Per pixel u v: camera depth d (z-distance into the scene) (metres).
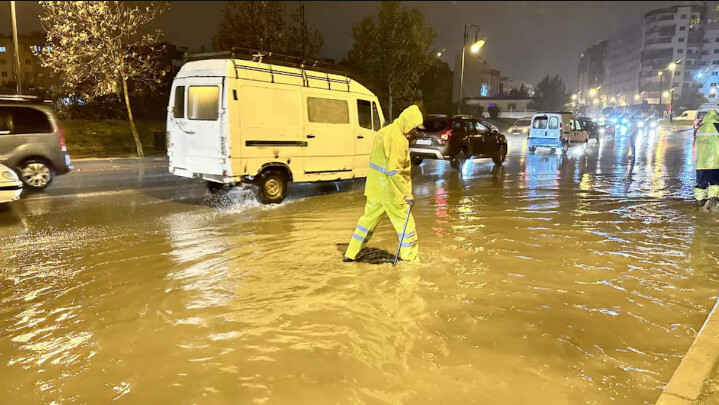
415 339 3.78
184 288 4.87
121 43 18.91
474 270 5.42
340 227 7.52
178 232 7.16
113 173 14.58
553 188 11.69
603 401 3.01
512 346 3.69
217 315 4.23
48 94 26.12
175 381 3.23
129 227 7.48
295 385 3.17
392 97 27.59
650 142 31.53
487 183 12.59
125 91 19.67
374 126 11.33
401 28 26.30
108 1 17.92
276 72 9.34
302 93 9.73
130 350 3.64
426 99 49.19
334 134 10.36
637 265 5.64
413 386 3.15
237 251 6.16
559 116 21.88
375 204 5.60
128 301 4.55
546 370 3.36
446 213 8.58
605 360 3.50
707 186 9.02
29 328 4.00
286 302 4.50
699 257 5.96
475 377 3.26
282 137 9.41
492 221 7.92
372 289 4.82
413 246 5.64
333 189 11.59
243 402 2.99
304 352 3.58
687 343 3.76
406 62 26.67
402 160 5.44
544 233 7.10
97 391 3.12
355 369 3.35
